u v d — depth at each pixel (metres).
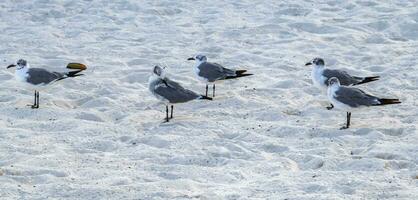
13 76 17.52
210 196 9.96
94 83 16.98
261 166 11.54
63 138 13.13
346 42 20.39
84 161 11.86
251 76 17.52
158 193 10.06
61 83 16.94
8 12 24.38
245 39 20.92
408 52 19.30
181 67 18.47
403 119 14.12
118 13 24.27
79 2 25.61
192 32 21.80
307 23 22.12
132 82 17.38
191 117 14.48
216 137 13.20
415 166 11.25
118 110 14.98
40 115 14.55
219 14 23.86
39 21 23.45
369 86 16.44
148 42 20.83
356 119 14.15
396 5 24.27
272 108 14.95
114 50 19.97
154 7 24.78
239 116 14.59
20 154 12.09
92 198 9.98
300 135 13.23
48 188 10.41
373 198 9.78
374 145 12.27
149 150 12.41
